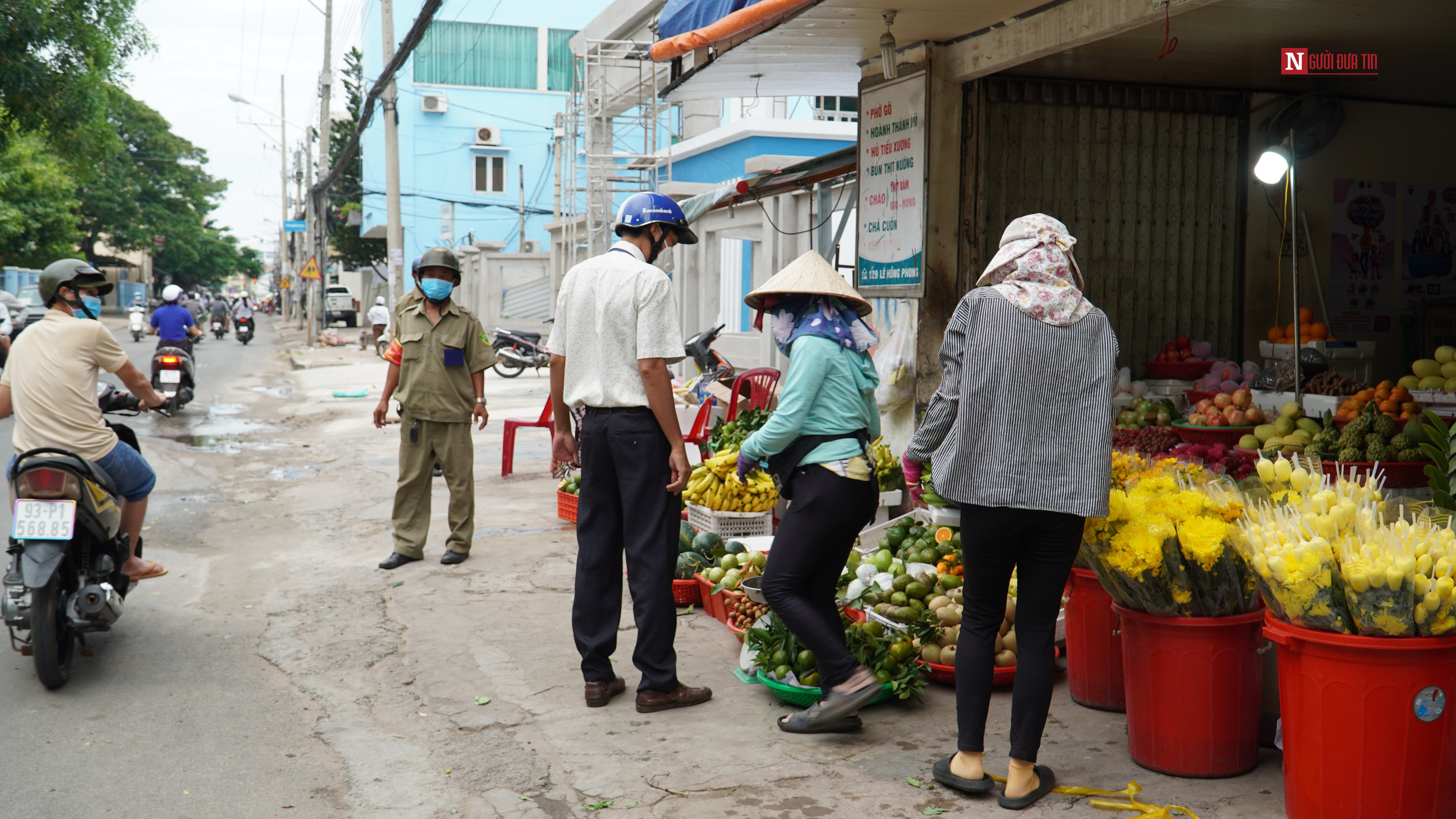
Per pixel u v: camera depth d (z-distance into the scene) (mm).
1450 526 3002
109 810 3486
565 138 22562
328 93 32844
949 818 3285
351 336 39250
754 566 5402
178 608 5828
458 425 6590
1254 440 5719
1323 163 7727
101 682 4695
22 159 33562
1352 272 7867
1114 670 4109
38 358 4738
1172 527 3314
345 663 4906
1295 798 3084
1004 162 6945
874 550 6094
